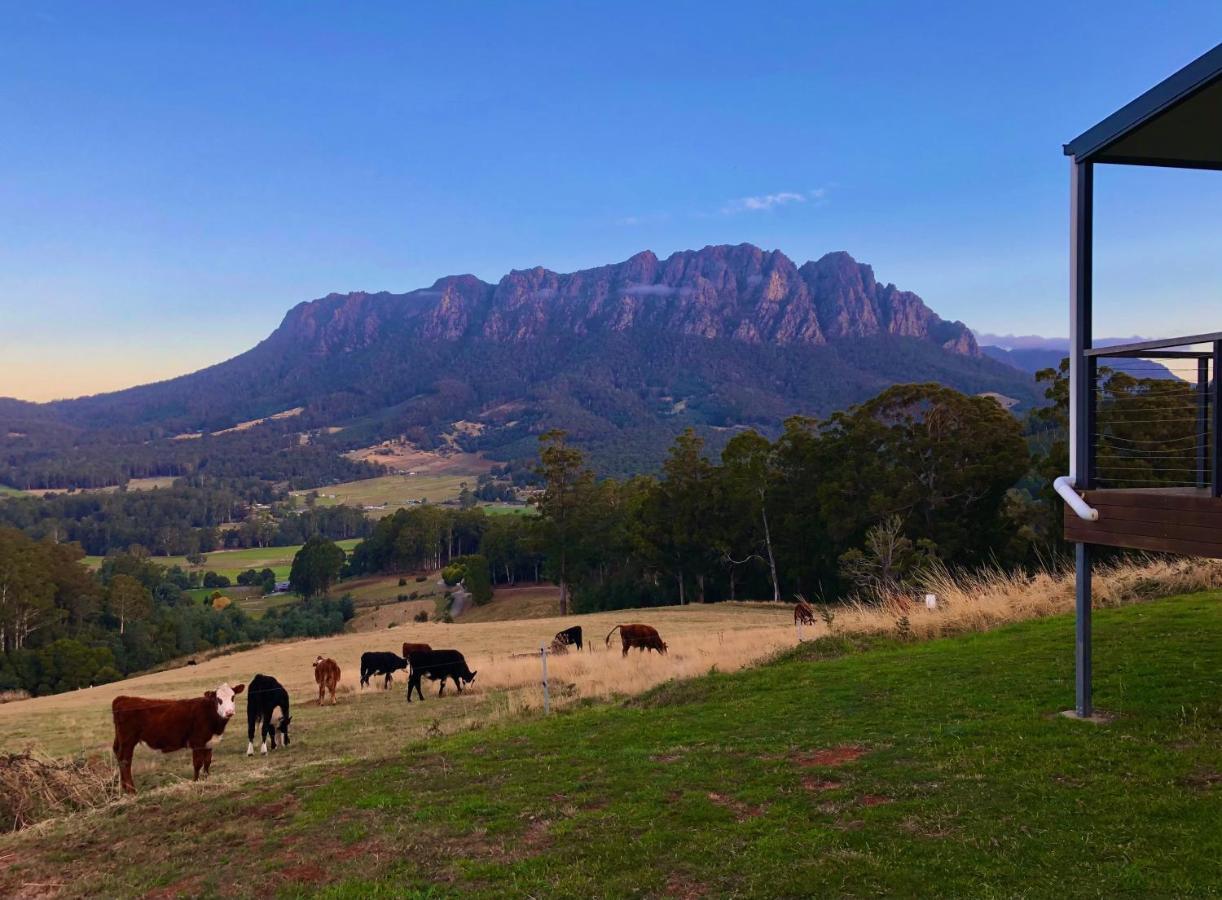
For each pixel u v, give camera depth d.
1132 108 7.36
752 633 25.38
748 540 62.59
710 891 5.83
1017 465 47.44
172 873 7.49
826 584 56.84
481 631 40.06
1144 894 5.01
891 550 40.06
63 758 12.47
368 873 6.87
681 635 31.12
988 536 48.91
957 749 7.96
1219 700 8.30
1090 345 8.34
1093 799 6.39
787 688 12.10
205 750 12.06
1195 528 6.87
